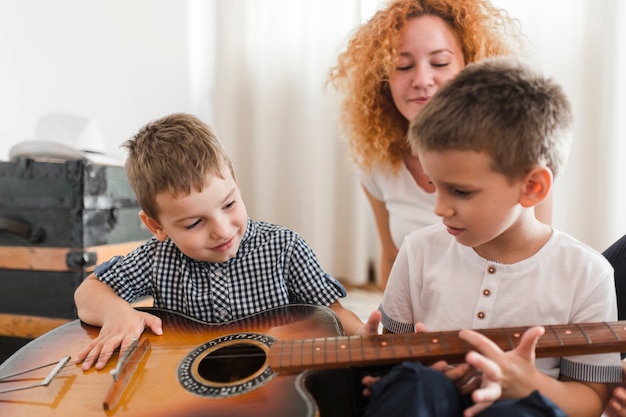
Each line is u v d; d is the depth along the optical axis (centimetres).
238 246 94
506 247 72
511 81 63
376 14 127
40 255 137
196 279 98
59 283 136
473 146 60
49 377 74
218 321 96
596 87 181
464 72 68
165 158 84
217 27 227
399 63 118
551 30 186
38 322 138
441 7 118
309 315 87
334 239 225
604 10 177
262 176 230
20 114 194
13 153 144
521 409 52
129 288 100
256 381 69
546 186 64
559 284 70
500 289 72
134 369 75
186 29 228
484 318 72
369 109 130
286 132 229
